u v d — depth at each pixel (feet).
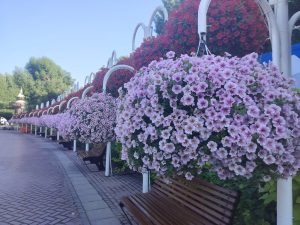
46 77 192.44
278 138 7.11
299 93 9.03
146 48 16.55
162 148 7.99
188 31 12.94
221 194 9.49
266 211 10.92
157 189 14.61
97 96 29.43
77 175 28.32
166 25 14.69
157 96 8.48
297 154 7.72
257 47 12.24
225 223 8.68
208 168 8.66
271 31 9.11
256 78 7.93
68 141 55.16
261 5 9.14
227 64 8.09
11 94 189.37
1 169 32.22
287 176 7.68
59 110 70.95
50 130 91.45
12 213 16.98
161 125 8.31
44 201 19.53
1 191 22.33
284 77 8.59
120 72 31.22
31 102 176.55
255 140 7.27
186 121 7.65
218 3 11.88
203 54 9.23
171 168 8.48
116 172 28.86
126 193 21.06
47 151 52.34
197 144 7.56
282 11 9.26
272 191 9.93
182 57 8.75
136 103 9.27
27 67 204.44
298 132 7.63
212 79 7.80
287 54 9.16
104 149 31.09
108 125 27.81
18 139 83.82
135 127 8.89
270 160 7.09
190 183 11.57
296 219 9.42
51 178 27.68
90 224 14.73
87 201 18.94
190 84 7.91
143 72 10.02
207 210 9.86
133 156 9.57
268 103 7.64
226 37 11.68
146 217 11.10
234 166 7.41
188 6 13.28
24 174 29.53
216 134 7.59
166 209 11.80
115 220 15.24
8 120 177.88
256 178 7.98
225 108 7.43
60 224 15.16
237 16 11.60
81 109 28.76
